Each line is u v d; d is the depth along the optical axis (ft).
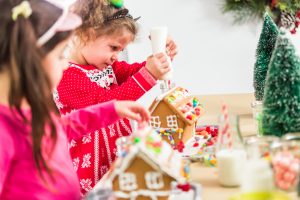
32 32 3.42
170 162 3.60
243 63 12.58
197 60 12.66
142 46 12.10
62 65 3.87
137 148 3.48
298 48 11.59
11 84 3.45
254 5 11.98
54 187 3.86
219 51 12.60
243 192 3.21
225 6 12.21
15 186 3.76
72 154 5.90
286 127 4.29
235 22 12.36
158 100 5.28
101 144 5.95
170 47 6.49
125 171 3.53
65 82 5.82
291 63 4.25
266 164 3.17
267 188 3.10
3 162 3.57
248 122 5.63
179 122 5.24
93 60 6.11
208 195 3.64
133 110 4.74
